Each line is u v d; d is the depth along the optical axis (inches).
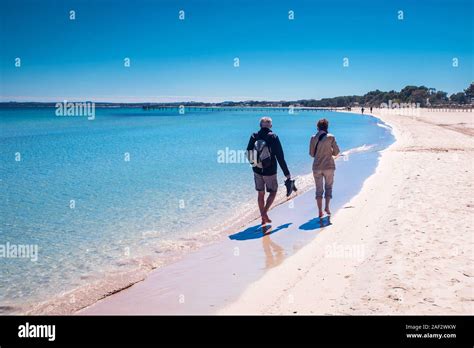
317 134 350.9
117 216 400.5
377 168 613.0
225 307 200.4
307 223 346.3
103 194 506.0
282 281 228.7
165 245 310.2
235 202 450.3
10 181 613.0
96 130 2214.6
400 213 338.6
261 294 213.2
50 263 277.6
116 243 318.0
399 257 241.3
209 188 535.2
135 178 623.8
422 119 2551.7
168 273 252.7
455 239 264.2
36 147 1195.9
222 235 330.0
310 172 649.6
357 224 327.3
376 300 191.3
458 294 189.3
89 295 223.8
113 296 221.3
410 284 203.5
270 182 338.3
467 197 380.8
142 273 255.0
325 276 228.8
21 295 227.9
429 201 371.9
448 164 596.1
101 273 258.1
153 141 1373.0
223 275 244.4
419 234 279.9
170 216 396.2
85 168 745.0
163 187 546.9
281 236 315.0
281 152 334.0
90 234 343.0
